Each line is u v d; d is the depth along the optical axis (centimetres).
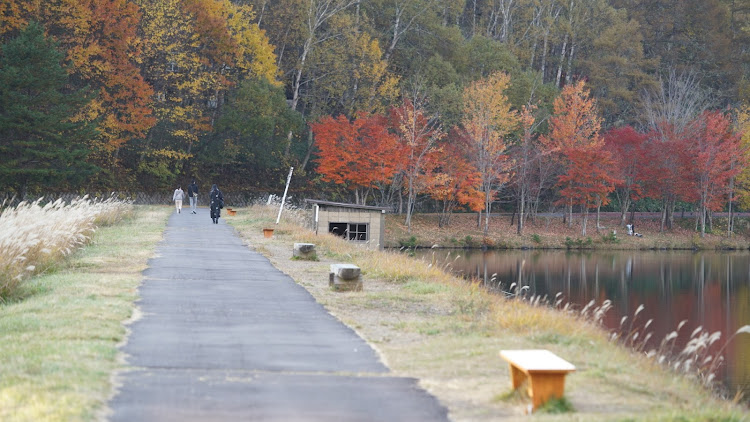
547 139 9231
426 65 10200
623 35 11962
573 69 12775
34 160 6134
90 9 7412
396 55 10625
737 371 2675
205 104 9075
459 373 1194
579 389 1088
